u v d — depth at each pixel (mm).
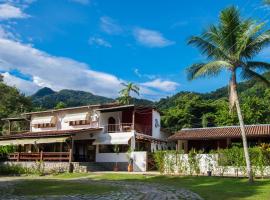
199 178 32031
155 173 38625
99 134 48781
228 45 29000
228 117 62844
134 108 47562
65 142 46844
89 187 26328
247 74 29938
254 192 21984
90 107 50688
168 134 56719
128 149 46219
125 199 19281
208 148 46469
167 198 19641
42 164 46000
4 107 75250
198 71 28672
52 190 24344
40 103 131750
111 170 46406
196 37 29562
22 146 53719
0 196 21047
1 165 48188
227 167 34656
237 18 28688
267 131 40656
